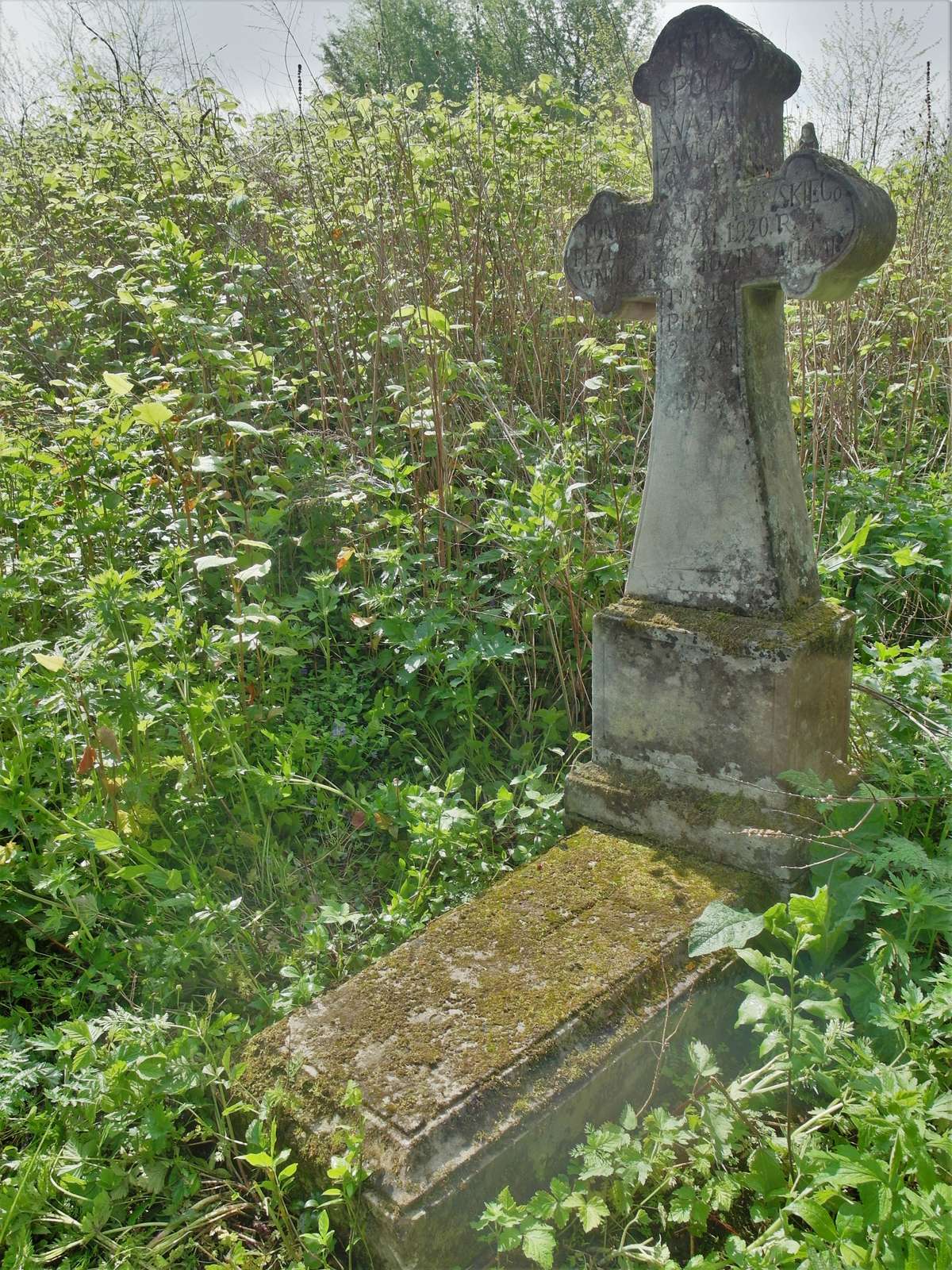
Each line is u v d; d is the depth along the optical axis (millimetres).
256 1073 2227
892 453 5543
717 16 2574
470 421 4898
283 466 4789
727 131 2629
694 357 2818
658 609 3002
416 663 3613
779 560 2814
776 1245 1824
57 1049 2432
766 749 2773
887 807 2912
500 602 4293
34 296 6066
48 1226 2180
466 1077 2104
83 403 4254
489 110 5949
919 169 5949
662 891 2725
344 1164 1904
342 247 5641
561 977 2379
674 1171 2156
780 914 2164
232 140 6844
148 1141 2256
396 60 7434
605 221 2934
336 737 3742
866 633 4152
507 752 3879
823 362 5133
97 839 2705
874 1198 1747
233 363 4031
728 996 2527
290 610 4199
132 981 2801
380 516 4113
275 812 3436
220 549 4152
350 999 2379
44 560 3893
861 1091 1995
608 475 4520
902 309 5602
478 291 5496
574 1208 2016
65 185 6453
